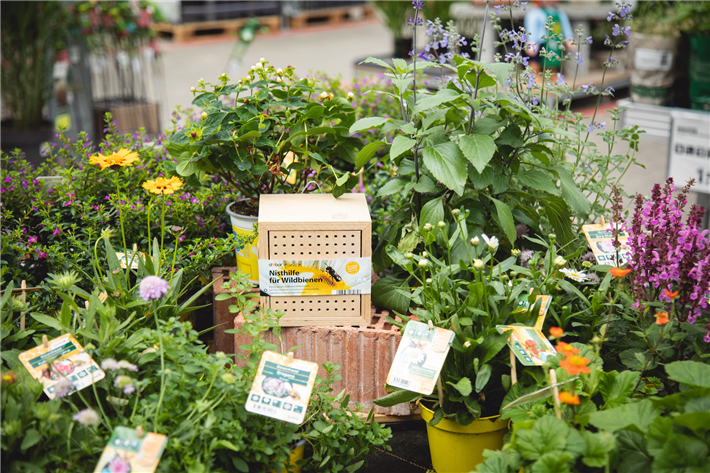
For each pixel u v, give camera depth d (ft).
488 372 7.30
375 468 8.43
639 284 7.81
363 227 8.55
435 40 10.87
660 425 6.22
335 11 56.85
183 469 6.36
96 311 7.60
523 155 10.21
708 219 14.61
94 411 6.55
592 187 10.38
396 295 9.25
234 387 6.87
